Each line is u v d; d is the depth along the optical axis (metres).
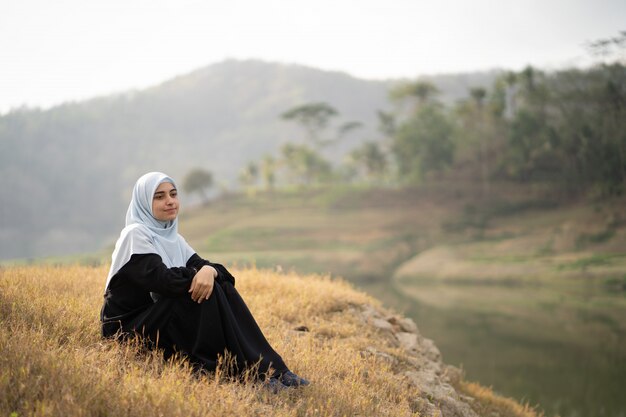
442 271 80.31
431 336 31.33
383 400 4.11
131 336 3.61
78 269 7.94
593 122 103.12
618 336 29.97
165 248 3.71
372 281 79.00
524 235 92.81
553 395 17.33
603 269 68.06
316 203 128.00
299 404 3.33
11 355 2.98
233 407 3.02
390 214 112.94
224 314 3.58
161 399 2.81
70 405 2.61
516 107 121.00
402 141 128.38
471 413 5.27
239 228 116.69
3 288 4.77
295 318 6.07
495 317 39.62
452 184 117.81
